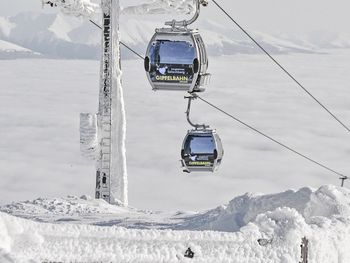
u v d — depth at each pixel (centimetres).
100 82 5472
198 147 4666
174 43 3938
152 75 3975
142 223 3422
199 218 3222
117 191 5456
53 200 4356
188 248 1691
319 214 2439
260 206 2650
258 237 1775
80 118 5403
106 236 1628
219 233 1731
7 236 1548
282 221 1856
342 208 2395
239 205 2788
